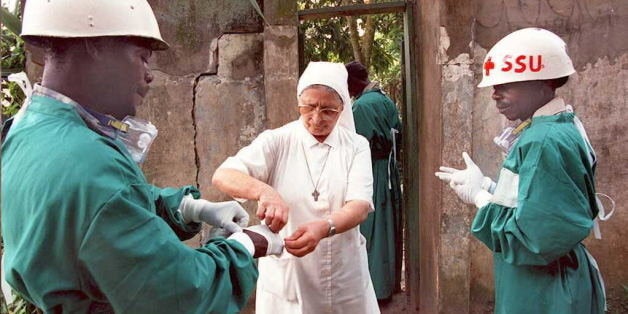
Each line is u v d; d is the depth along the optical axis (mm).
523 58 2109
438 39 3307
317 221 2084
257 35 3783
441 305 3412
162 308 1277
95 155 1238
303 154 2287
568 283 2148
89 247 1207
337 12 4121
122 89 1359
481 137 3316
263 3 3738
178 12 3754
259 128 3842
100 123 1357
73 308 1282
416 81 4180
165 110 3805
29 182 1235
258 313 2395
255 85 3816
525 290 2186
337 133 2328
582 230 2012
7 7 1779
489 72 2203
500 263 2293
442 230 3371
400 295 4855
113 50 1330
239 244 1504
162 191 1750
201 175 3859
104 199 1207
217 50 3791
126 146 1438
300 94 2246
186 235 1787
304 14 4141
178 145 3832
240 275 1459
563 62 2123
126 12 1317
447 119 3309
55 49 1309
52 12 1283
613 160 3344
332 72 2211
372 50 7961
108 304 1330
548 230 2004
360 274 2330
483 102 3297
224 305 1398
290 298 2283
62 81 1321
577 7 3271
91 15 1282
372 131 4473
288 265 2260
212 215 1736
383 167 4559
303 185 2258
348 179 2256
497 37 3275
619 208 3365
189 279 1304
